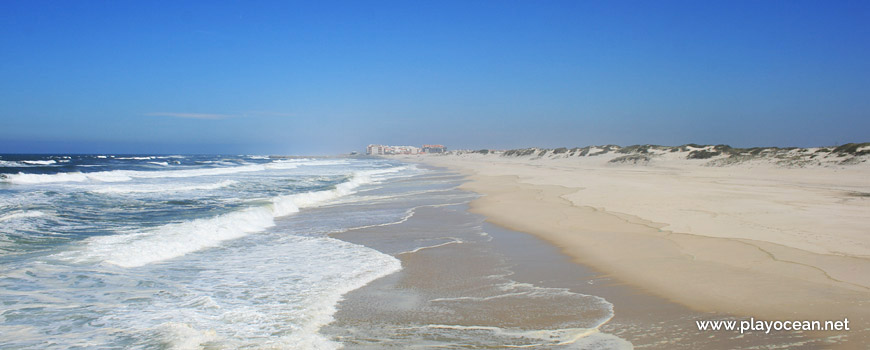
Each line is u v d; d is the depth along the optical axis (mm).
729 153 51812
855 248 8469
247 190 23688
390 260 8906
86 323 5473
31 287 6832
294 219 14523
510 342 4898
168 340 4949
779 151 46781
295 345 4859
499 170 48781
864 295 5945
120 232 11117
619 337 4977
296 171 49062
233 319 5648
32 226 11859
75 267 7988
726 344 4695
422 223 13609
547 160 82188
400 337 5074
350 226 13125
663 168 48344
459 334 5156
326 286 7117
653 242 9688
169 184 26312
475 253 9516
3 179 25891
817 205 14547
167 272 7906
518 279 7496
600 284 7062
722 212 13281
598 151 79188
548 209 15586
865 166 35094
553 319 5594
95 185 24766
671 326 5238
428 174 44031
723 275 7094
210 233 11141
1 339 4965
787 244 8906
